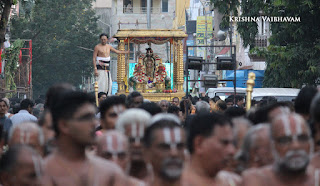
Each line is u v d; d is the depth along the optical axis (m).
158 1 123.00
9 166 7.42
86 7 106.31
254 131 9.52
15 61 62.38
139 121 9.06
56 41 95.31
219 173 8.30
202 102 22.55
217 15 74.00
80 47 97.00
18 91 69.38
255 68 70.31
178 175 7.34
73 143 7.33
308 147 7.43
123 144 8.42
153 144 7.38
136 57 40.97
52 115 7.48
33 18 95.50
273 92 39.50
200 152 7.84
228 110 14.10
